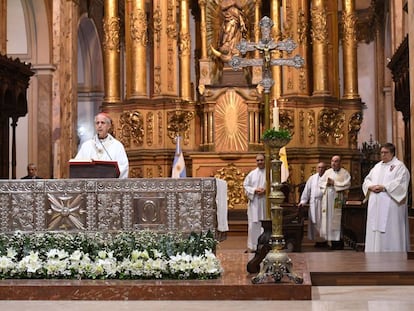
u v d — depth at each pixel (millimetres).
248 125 29406
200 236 12445
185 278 11781
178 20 30516
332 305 10469
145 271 11852
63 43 29984
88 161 13375
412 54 19328
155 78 29984
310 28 30047
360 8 39156
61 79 29875
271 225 12516
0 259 12062
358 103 30125
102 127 13883
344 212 20828
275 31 30172
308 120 29453
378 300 10977
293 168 29172
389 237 16078
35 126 29812
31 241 12562
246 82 29859
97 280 11820
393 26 30000
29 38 29844
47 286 11305
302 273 12258
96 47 38812
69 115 30094
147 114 29719
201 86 29750
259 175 21000
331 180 21750
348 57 30312
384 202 16078
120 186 13164
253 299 11086
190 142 29906
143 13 30062
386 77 36750
